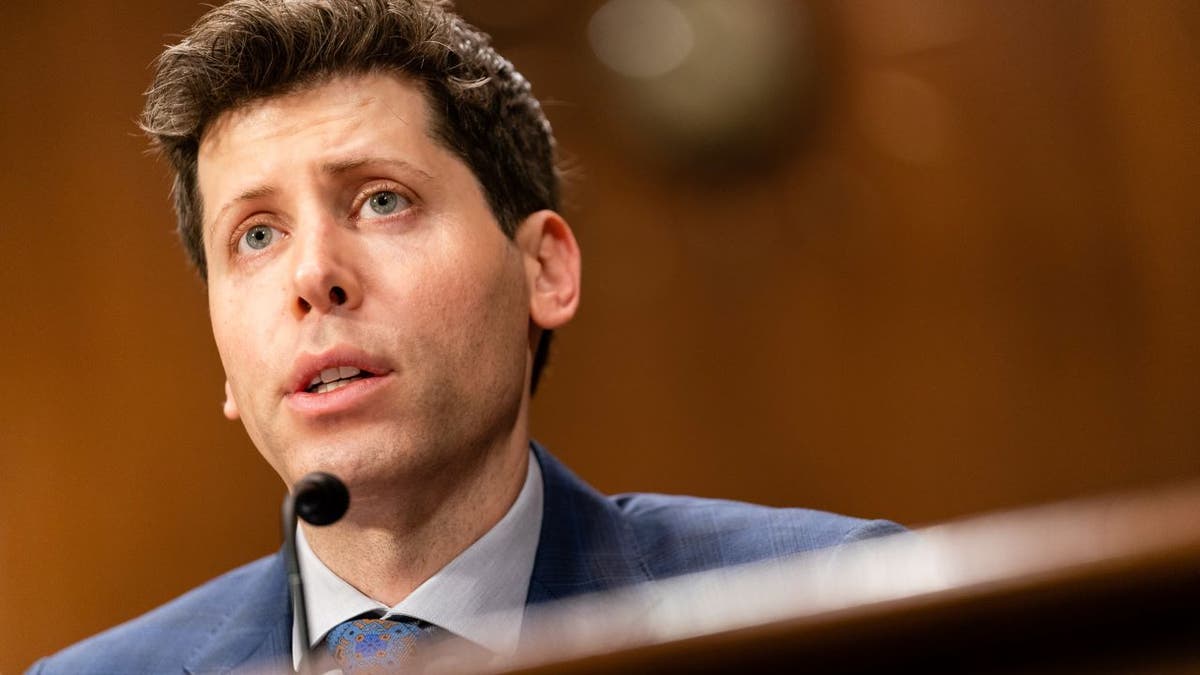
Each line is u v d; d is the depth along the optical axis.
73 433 6.23
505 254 2.86
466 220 2.79
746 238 5.94
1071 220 5.58
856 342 5.80
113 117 6.25
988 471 5.62
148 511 6.17
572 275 3.09
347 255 2.66
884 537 2.84
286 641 2.90
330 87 2.76
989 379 5.64
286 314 2.64
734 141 5.90
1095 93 5.57
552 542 2.88
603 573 2.84
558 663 1.22
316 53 2.75
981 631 1.09
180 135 2.86
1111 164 5.54
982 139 5.68
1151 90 5.50
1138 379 5.48
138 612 6.13
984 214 5.67
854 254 5.83
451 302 2.70
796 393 5.87
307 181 2.70
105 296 6.25
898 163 5.76
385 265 2.67
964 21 5.70
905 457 5.73
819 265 5.87
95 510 6.20
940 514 5.65
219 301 2.77
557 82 6.02
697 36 5.91
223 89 2.76
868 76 5.82
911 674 1.12
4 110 6.29
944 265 5.72
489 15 6.05
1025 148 5.62
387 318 2.63
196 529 6.15
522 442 2.88
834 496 5.80
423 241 2.71
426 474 2.66
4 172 6.29
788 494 5.85
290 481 2.77
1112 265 5.53
